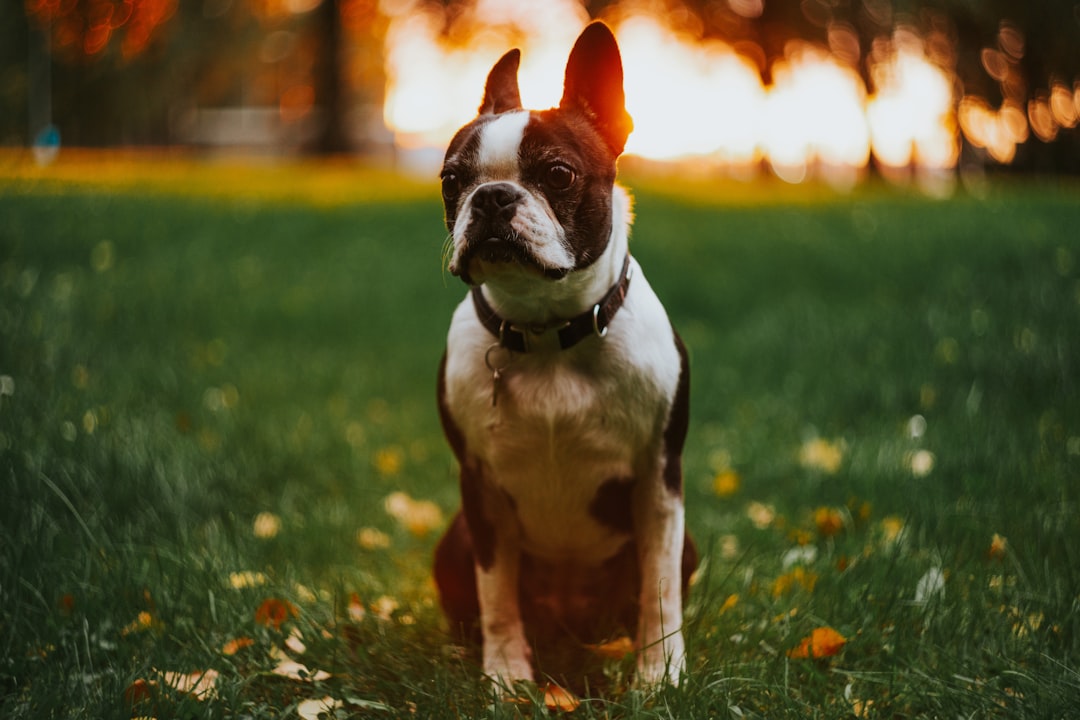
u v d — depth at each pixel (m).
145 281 6.89
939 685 2.20
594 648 2.53
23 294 5.91
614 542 2.63
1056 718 2.00
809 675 2.35
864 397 4.79
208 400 4.71
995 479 3.54
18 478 3.16
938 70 21.91
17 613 2.47
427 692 2.29
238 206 10.16
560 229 2.23
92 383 4.53
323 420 4.77
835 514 3.37
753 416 4.99
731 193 13.86
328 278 7.60
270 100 35.50
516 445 2.41
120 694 2.10
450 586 2.73
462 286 7.55
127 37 19.62
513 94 2.60
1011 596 2.64
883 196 13.41
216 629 2.60
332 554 3.35
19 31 24.83
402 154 30.81
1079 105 20.83
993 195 12.52
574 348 2.36
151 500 3.42
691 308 7.27
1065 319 5.27
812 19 21.92
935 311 5.75
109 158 18.70
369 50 27.03
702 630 2.55
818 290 7.26
